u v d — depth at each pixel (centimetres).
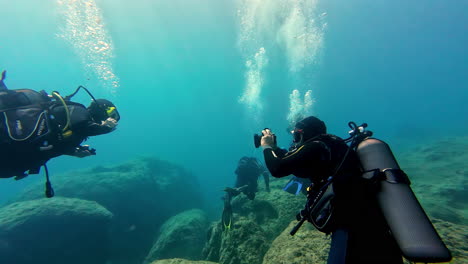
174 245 790
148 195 1258
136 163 1483
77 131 223
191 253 773
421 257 82
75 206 813
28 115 204
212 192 2912
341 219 108
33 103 216
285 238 328
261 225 557
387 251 100
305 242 290
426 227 90
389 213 97
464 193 679
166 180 1516
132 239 1029
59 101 224
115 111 257
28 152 202
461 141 1339
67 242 754
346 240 105
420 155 1274
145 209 1184
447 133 2244
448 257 81
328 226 113
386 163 110
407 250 86
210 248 521
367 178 107
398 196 98
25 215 729
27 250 688
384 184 104
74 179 1161
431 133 2445
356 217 105
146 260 789
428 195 719
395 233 93
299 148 134
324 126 152
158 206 1270
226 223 488
